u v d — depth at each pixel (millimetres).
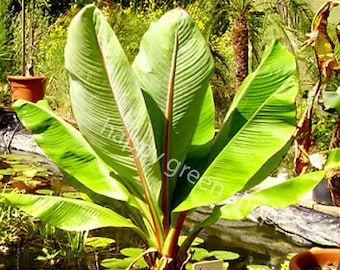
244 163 2740
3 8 9352
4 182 5809
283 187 2771
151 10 8391
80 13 2713
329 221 4527
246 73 6754
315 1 7340
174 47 2873
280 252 4305
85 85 2828
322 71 3340
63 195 5383
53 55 8156
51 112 3336
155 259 3186
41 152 7102
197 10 7609
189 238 3129
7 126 7672
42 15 9867
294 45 6188
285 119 2725
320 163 4367
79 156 3258
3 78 8570
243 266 4031
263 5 7070
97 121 2906
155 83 2951
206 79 2871
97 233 4609
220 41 7598
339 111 3227
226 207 2924
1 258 4008
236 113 2971
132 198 3166
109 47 2748
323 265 2926
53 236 4367
